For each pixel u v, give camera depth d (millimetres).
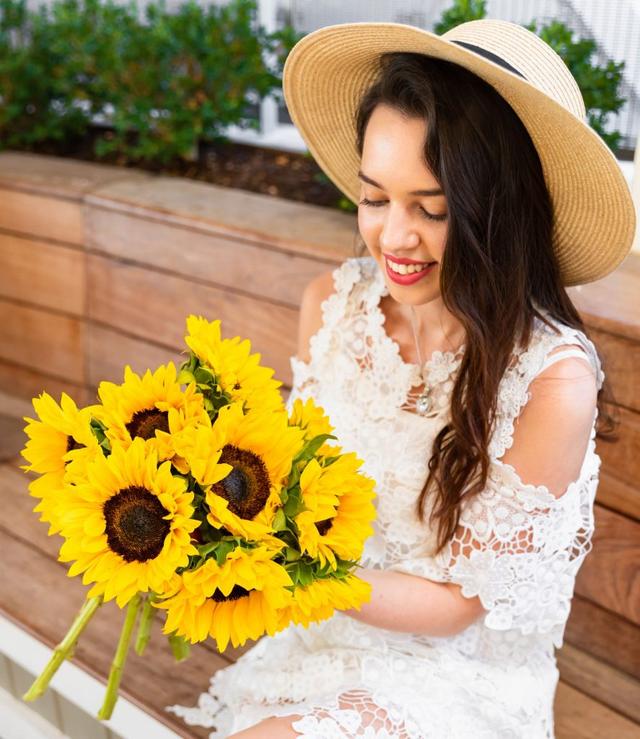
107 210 2363
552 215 1251
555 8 2082
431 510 1353
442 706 1286
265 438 1076
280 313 2115
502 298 1204
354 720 1231
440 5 2238
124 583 1017
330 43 1247
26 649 1654
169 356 2373
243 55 2492
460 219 1152
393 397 1397
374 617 1305
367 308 1438
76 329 2555
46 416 1089
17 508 2168
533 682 1384
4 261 2639
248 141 2744
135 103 2549
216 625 1058
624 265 1872
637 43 2000
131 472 1029
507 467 1259
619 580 1734
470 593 1308
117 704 1557
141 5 2801
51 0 2971
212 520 1024
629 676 1770
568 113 1100
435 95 1134
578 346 1262
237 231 2127
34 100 2826
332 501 1069
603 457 1696
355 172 1474
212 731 1553
